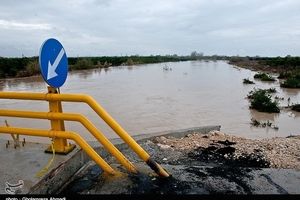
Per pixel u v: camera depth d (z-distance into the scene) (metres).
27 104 16.33
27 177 2.99
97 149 4.18
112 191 3.15
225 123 12.20
